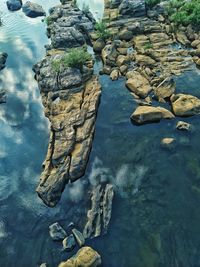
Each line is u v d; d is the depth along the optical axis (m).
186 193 22.78
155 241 20.25
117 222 21.34
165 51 36.25
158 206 22.14
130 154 25.91
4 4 54.06
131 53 36.91
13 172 25.50
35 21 47.91
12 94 33.62
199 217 21.30
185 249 19.73
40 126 29.48
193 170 24.20
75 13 43.97
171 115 28.12
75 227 21.34
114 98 31.28
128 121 28.73
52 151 25.83
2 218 22.39
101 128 28.36
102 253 19.81
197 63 34.12
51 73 32.09
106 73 34.66
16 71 36.88
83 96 30.56
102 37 39.19
